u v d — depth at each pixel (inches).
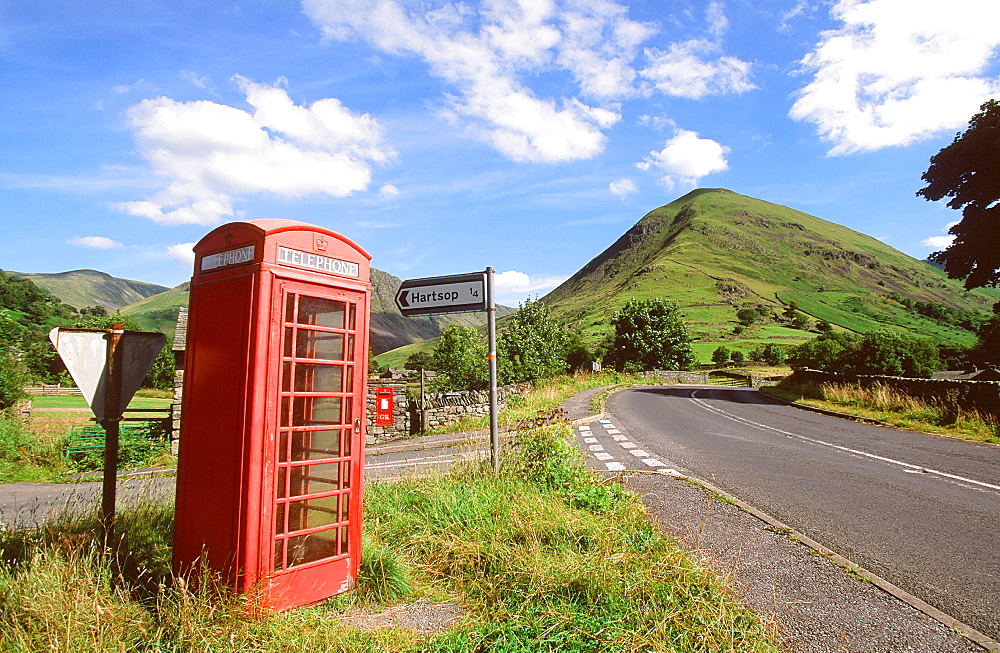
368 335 189.8
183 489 175.9
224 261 173.6
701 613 151.9
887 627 164.2
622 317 2763.3
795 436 616.4
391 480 308.2
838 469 420.5
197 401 174.7
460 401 807.7
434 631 151.9
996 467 432.8
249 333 159.3
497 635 144.3
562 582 171.3
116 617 136.3
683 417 829.8
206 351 173.8
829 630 161.9
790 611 173.2
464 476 298.7
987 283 1163.9
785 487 358.3
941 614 173.0
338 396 178.4
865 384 986.1
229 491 157.8
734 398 1275.8
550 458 307.4
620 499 288.4
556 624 145.6
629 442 569.0
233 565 153.2
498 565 187.5
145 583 164.9
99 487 366.9
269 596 154.3
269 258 161.5
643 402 1112.8
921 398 810.8
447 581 186.5
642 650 137.9
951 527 271.0
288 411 163.9
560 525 217.5
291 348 165.6
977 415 657.0
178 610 139.6
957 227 1160.2
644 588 165.6
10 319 754.2
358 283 187.0
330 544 172.4
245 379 158.1
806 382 1289.4
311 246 173.0
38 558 150.5
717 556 212.4
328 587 169.8
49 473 507.5
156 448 587.8
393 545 208.1
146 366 185.9
